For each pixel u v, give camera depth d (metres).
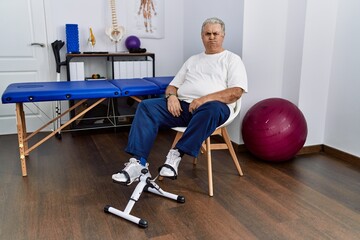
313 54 2.78
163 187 2.22
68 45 3.45
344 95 2.77
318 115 2.96
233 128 3.04
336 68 2.83
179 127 2.23
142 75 3.70
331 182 2.33
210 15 3.32
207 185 2.25
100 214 1.85
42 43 3.51
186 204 1.98
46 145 3.11
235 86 2.14
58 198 2.04
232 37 2.93
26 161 2.67
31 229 1.69
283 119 2.52
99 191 2.14
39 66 3.55
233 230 1.70
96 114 3.66
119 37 3.69
